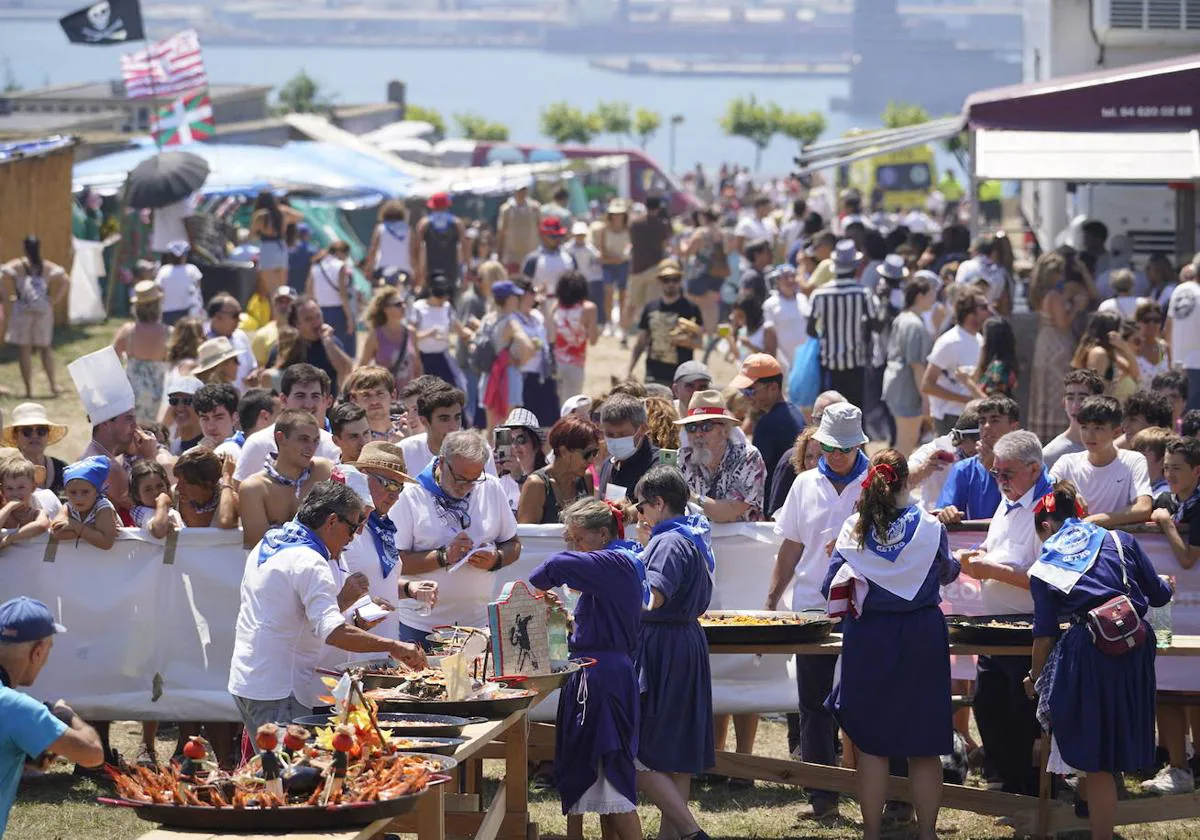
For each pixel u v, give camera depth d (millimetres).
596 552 16203
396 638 17297
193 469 19609
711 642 17469
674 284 34219
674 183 120500
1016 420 19641
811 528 18797
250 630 15484
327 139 96938
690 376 24203
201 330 30125
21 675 12859
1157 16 47156
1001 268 38250
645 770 16625
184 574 19469
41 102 127750
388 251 55625
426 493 18047
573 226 57375
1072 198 54781
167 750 20672
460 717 14750
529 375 34250
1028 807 17797
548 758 18906
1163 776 19172
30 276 44031
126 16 63781
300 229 53938
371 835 12336
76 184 68500
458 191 81312
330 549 15789
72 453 37844
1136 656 16500
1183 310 33375
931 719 16469
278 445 17906
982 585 18875
